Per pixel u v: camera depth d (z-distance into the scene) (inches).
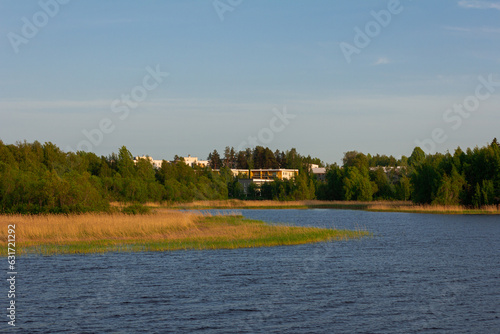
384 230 2372.0
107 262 1341.0
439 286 1104.8
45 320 853.8
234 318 868.0
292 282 1136.2
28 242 1588.3
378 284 1121.4
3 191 2213.3
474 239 1983.3
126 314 888.9
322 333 792.3
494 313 901.2
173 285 1100.5
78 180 2459.4
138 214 2273.6
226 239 1740.9
